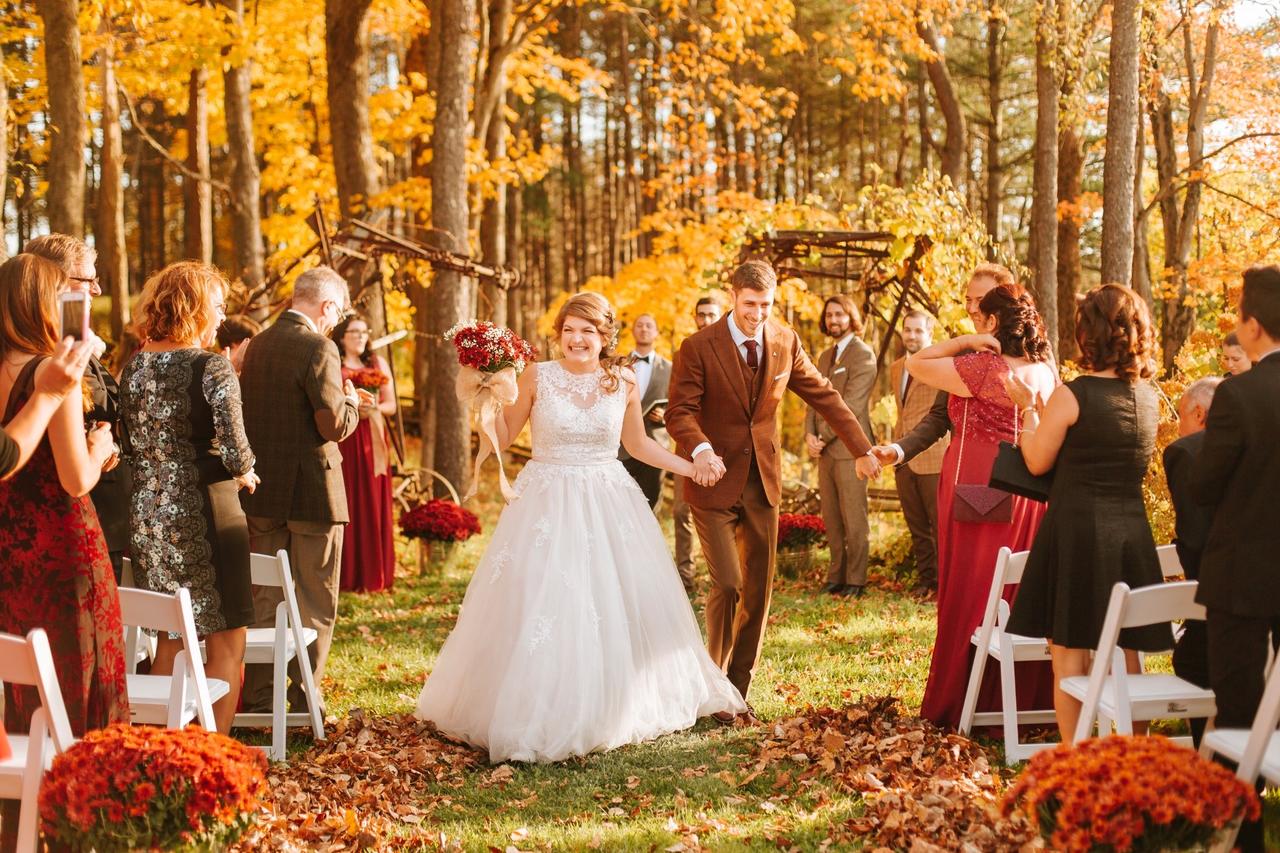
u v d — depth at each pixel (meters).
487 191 12.85
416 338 15.97
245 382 4.97
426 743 4.63
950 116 13.81
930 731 4.52
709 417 5.03
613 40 24.73
